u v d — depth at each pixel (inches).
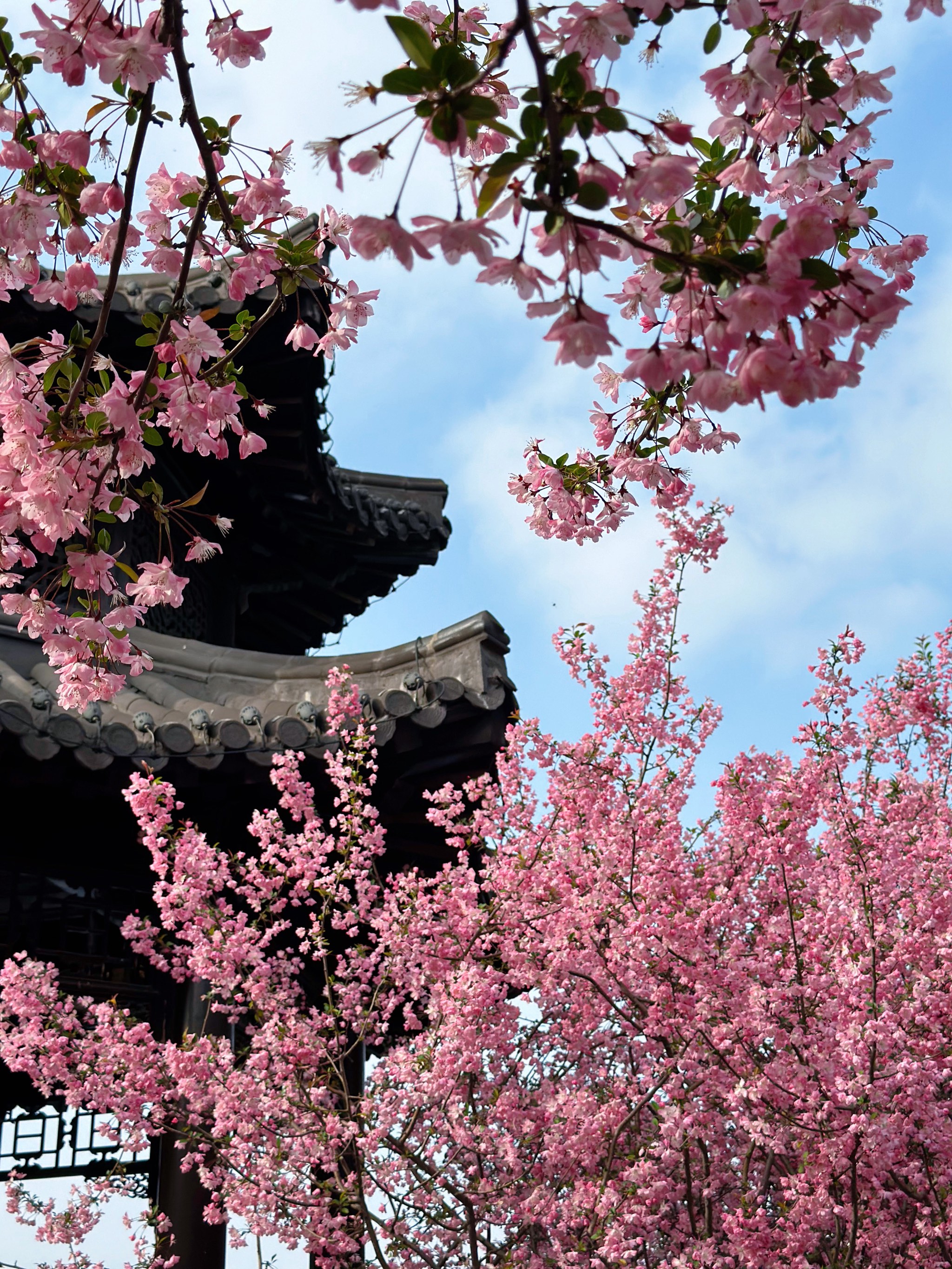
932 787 270.5
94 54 97.0
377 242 65.1
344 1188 207.3
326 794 270.5
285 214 120.1
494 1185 204.7
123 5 98.3
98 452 108.9
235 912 268.8
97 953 268.7
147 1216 236.5
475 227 63.6
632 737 238.5
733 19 81.1
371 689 272.2
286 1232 211.9
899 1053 199.5
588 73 79.4
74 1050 227.3
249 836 281.0
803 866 221.5
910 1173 200.4
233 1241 216.2
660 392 115.3
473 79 64.6
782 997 190.4
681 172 67.3
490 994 201.8
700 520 241.8
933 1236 198.7
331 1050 235.8
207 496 394.3
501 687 261.1
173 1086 228.4
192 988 259.6
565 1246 205.9
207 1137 221.6
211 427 114.6
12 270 109.0
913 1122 201.0
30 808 254.8
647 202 74.5
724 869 227.6
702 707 245.6
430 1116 215.8
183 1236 239.3
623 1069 244.8
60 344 109.9
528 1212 197.8
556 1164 210.4
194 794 259.3
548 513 131.8
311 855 250.1
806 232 66.1
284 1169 213.2
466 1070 204.7
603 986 215.2
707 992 194.2
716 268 68.2
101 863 272.5
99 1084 221.1
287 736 248.1
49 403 131.8
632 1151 214.8
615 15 77.2
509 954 221.0
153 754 241.9
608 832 223.0
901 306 71.0
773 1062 189.9
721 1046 188.1
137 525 365.1
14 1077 318.3
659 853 220.2
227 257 122.4
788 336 71.1
